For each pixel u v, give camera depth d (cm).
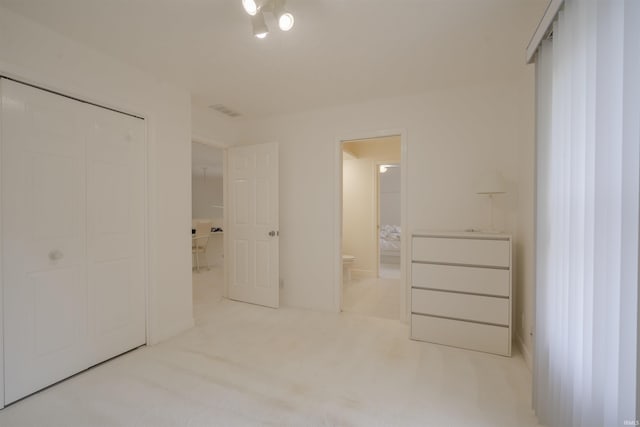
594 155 110
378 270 532
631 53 90
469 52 217
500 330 237
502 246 237
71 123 203
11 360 173
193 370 211
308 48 212
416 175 300
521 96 254
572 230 125
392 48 212
